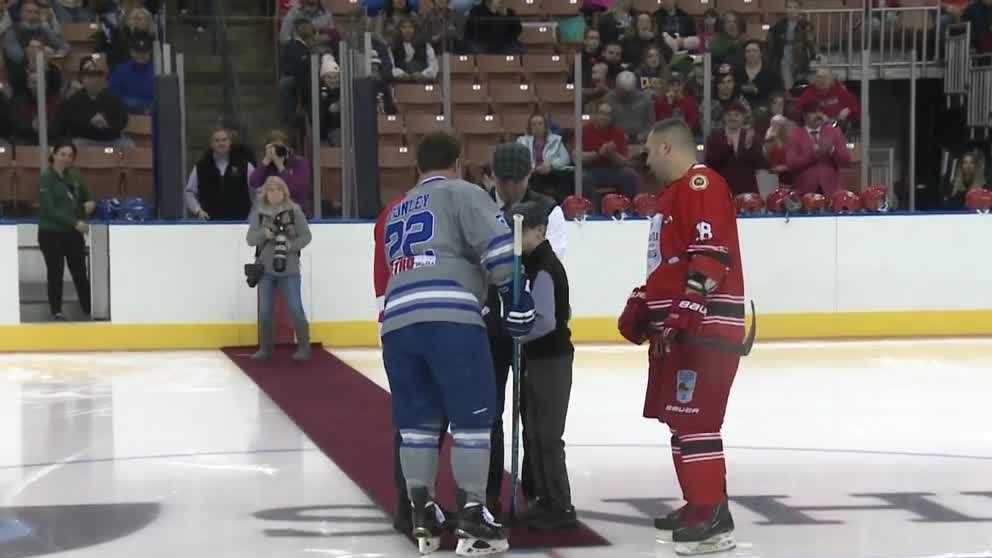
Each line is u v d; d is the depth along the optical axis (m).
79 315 15.98
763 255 16.08
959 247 16.30
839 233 16.14
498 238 6.89
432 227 7.01
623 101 17.47
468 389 6.94
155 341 15.53
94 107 17.28
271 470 9.27
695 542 7.07
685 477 7.12
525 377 7.54
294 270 14.42
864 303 16.23
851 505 8.18
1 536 7.61
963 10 20.77
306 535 7.56
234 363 14.41
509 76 19.03
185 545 7.37
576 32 20.14
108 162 17.17
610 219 15.90
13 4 19.12
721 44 18.92
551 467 7.49
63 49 18.64
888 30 21.00
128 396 12.35
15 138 17.42
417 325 6.92
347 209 16.14
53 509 8.23
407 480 7.12
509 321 6.98
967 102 20.19
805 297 16.14
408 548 7.27
